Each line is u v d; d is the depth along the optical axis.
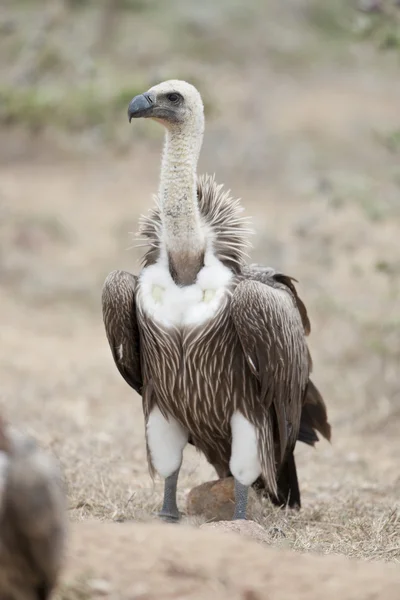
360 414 14.84
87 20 33.66
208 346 8.75
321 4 45.47
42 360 17.02
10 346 17.64
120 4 37.19
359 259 20.80
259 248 21.55
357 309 16.66
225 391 8.90
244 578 6.39
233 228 9.13
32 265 21.80
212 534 6.99
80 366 16.80
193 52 40.03
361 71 40.84
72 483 9.90
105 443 12.20
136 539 6.80
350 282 19.69
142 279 9.01
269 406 9.02
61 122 21.22
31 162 31.38
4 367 16.36
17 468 5.29
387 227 22.66
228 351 8.83
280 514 9.45
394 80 40.41
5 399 14.27
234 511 9.02
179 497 10.36
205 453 9.64
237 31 43.00
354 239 21.66
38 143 31.62
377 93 39.88
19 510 5.25
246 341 8.70
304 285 20.03
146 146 32.00
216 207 9.15
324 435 10.16
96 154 31.80
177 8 42.94
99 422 13.66
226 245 9.05
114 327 9.13
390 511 9.65
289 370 9.08
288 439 9.42
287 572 6.49
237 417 8.95
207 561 6.55
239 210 9.21
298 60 42.66
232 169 30.09
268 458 9.06
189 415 9.04
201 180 9.35
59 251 23.19
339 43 42.38
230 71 39.44
